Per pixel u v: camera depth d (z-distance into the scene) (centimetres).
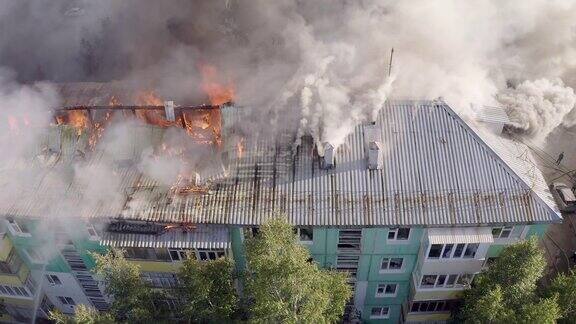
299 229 2352
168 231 2311
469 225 2198
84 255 2609
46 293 2959
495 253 2434
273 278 1833
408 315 2766
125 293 2156
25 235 2541
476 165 2280
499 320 2055
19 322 3111
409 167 2292
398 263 2589
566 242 3106
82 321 2045
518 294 2105
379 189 2255
